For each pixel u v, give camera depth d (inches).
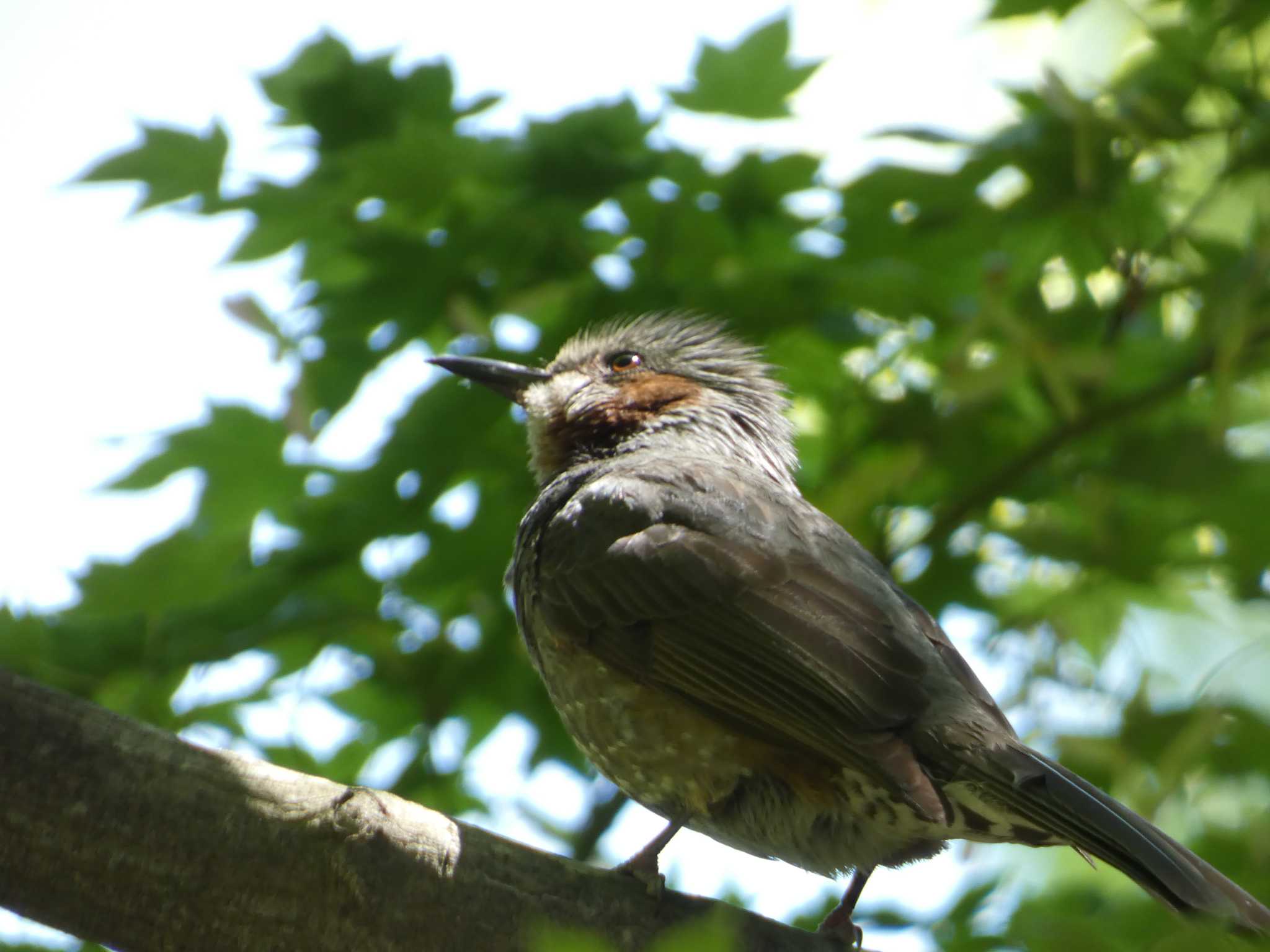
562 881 274.1
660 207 446.9
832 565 342.3
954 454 456.8
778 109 454.0
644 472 367.6
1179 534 455.2
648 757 335.3
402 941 261.0
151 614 426.3
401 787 450.0
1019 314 445.4
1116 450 450.3
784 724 314.8
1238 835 382.3
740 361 435.2
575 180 446.0
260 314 422.9
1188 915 272.5
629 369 430.3
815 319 453.1
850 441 466.0
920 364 472.1
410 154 441.4
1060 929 303.4
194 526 436.8
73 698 260.5
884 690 314.2
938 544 458.6
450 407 435.8
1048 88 430.3
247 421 439.2
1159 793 376.8
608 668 339.3
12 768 253.6
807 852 334.3
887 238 452.1
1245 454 459.5
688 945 214.1
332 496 436.5
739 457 421.1
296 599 436.5
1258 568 441.7
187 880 255.8
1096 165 436.1
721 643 328.5
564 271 452.1
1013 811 299.9
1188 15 460.4
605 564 346.0
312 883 258.4
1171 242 437.7
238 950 256.7
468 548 439.5
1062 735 396.8
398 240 443.2
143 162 445.4
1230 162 428.5
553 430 427.5
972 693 332.5
